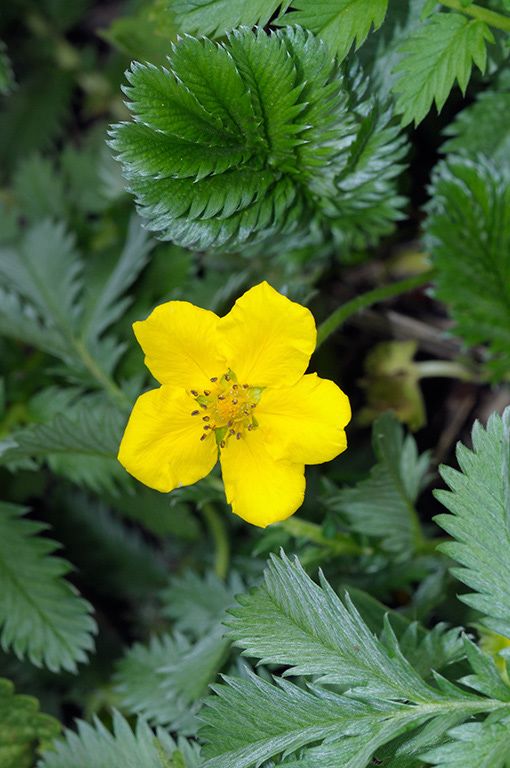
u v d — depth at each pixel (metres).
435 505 0.25
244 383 0.21
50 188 0.26
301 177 0.22
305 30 0.21
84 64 0.29
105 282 0.25
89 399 0.24
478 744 0.19
